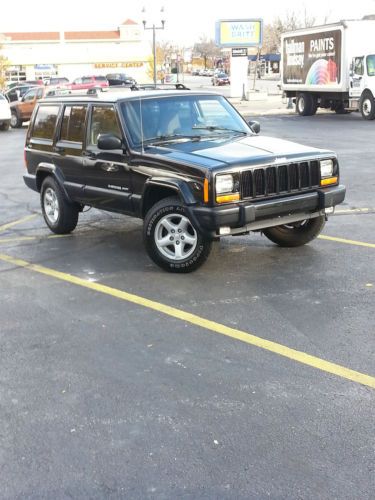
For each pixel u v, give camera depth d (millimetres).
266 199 6047
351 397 3838
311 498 2936
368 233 7828
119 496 3006
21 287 6223
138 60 71875
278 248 7297
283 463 3203
